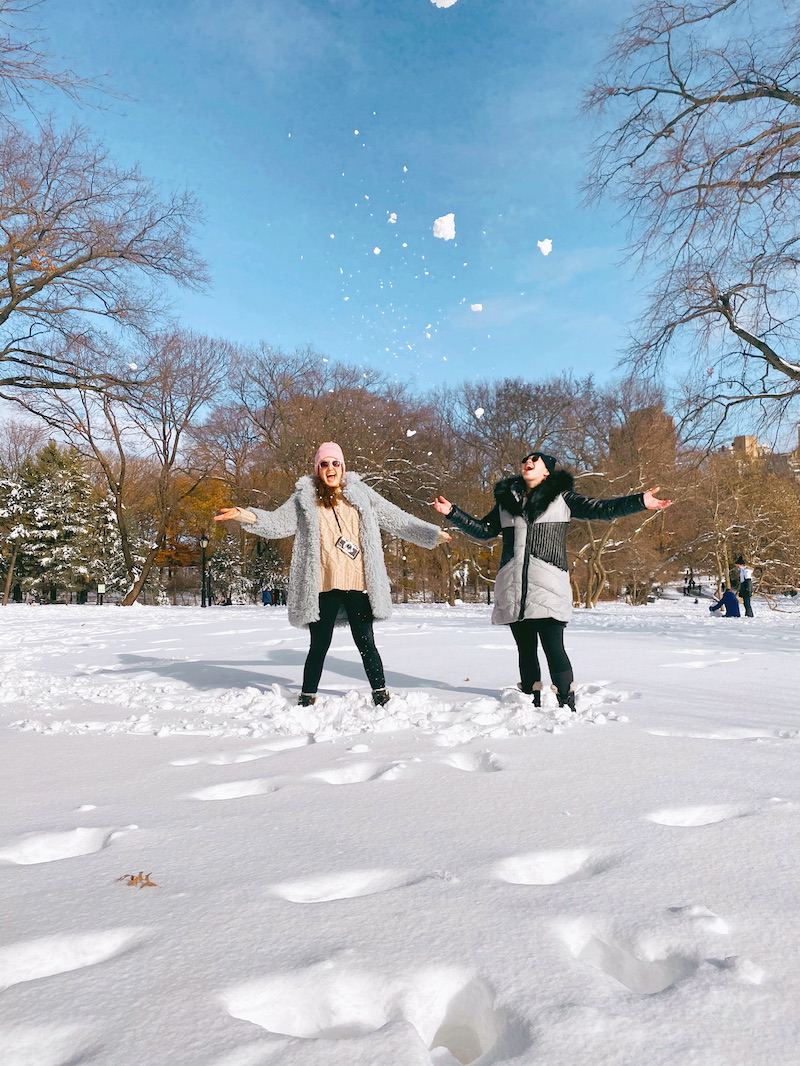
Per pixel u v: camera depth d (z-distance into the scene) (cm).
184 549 4981
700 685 539
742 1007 131
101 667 766
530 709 427
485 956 150
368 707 467
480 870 198
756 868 195
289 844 226
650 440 3209
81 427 2291
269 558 4347
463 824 239
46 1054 125
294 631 1123
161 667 725
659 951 155
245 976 145
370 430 3219
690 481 3059
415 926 165
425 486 3175
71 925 172
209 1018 131
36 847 238
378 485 3109
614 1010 130
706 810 251
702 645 866
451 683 566
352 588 478
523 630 468
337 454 490
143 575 3394
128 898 188
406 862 207
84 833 246
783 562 4003
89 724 455
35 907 184
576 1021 126
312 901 191
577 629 1252
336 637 1019
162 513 3447
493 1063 123
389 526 508
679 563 4497
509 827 234
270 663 721
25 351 1880
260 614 1883
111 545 4966
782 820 233
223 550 4962
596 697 487
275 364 3753
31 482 5022
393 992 140
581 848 214
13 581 5059
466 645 846
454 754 335
